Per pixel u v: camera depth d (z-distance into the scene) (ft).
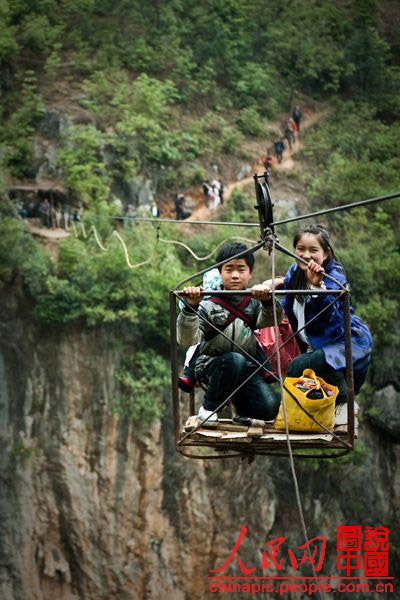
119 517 123.65
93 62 157.69
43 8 161.58
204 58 165.48
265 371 33.09
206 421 31.91
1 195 132.87
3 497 120.78
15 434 122.62
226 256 32.48
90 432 124.67
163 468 125.39
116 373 126.52
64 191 138.51
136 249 131.54
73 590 122.01
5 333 124.26
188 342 31.53
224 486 126.52
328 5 178.09
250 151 159.33
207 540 125.49
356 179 155.84
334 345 32.91
